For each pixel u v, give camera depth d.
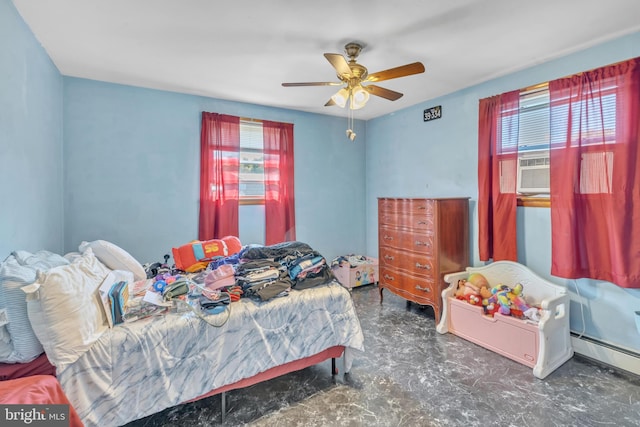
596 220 2.30
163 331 1.56
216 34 2.14
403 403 1.87
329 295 2.09
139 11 1.86
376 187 4.57
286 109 4.03
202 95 3.46
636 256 2.11
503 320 2.42
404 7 1.82
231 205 3.63
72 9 1.84
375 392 1.98
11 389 1.08
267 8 1.83
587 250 2.35
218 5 1.80
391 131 4.26
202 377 1.63
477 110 3.17
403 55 2.47
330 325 2.06
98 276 1.71
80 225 2.97
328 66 2.67
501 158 2.89
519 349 2.32
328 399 1.92
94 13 1.88
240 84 3.11
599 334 2.36
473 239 3.24
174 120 3.36
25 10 1.85
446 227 2.97
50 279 1.33
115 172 3.10
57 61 2.57
